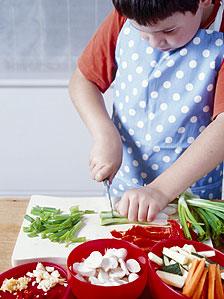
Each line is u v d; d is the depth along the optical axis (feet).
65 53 4.97
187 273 1.90
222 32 2.77
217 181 3.20
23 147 5.54
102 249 2.13
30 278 2.02
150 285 1.96
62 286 1.98
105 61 3.18
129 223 2.47
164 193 2.53
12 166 5.67
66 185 5.77
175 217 2.52
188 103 2.91
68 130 5.42
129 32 2.99
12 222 2.56
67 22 4.80
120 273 1.97
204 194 3.16
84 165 5.66
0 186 5.77
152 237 2.35
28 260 2.19
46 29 4.83
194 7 2.24
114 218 2.48
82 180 5.76
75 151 5.57
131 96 3.06
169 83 2.92
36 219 2.44
